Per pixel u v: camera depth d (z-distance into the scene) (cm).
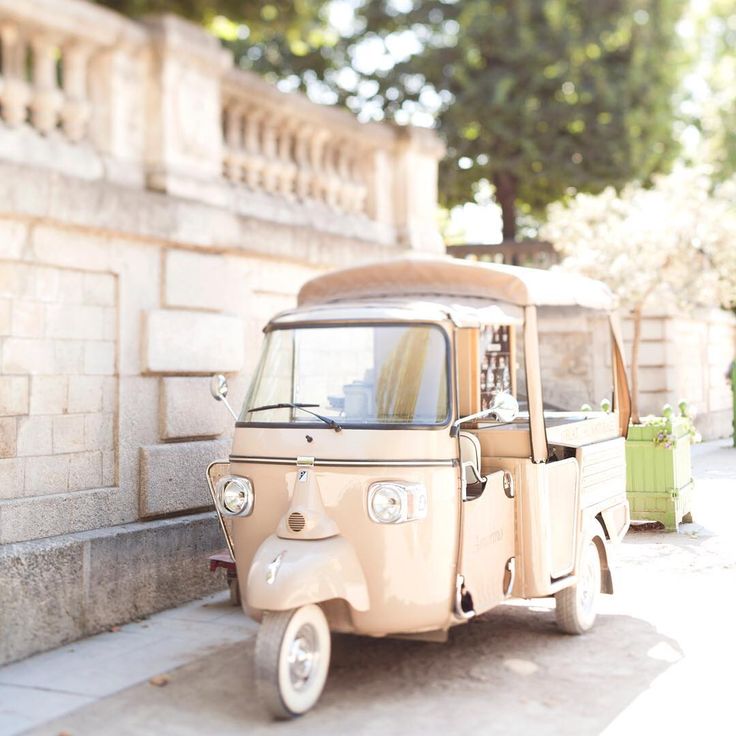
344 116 1067
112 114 801
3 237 691
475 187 2578
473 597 596
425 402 589
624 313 1922
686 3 2478
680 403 1205
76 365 751
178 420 830
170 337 822
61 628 678
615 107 2355
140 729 516
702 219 1441
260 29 1753
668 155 2461
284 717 526
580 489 705
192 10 1633
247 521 600
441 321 604
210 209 859
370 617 562
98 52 797
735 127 2797
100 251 768
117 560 729
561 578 669
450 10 2402
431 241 1201
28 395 713
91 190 743
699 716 524
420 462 572
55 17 741
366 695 566
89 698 565
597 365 1287
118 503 775
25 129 740
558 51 2336
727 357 2458
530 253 2017
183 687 583
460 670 610
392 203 1166
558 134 2411
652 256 1427
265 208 965
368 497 565
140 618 748
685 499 1093
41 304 724
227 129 949
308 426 590
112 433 781
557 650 651
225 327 883
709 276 1433
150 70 833
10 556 643
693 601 776
